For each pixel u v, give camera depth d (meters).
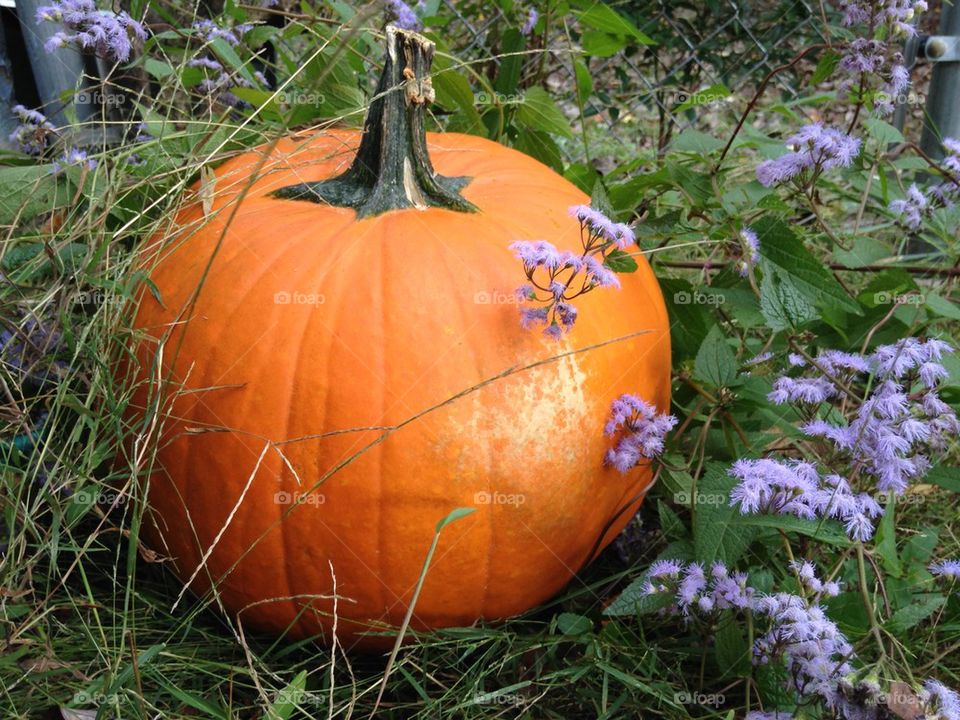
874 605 0.61
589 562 0.71
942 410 0.66
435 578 0.65
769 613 0.59
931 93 1.09
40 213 0.79
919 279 0.96
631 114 1.54
